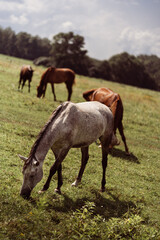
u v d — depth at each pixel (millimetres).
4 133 8328
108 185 6895
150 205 6520
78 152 8664
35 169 4594
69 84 17359
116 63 87312
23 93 16406
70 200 5473
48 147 4957
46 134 4941
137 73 86250
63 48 82875
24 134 8789
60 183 5570
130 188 7121
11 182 5395
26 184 4629
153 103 25047
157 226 5539
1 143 7383
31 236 3914
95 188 6449
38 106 13727
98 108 6297
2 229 3834
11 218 4109
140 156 10281
